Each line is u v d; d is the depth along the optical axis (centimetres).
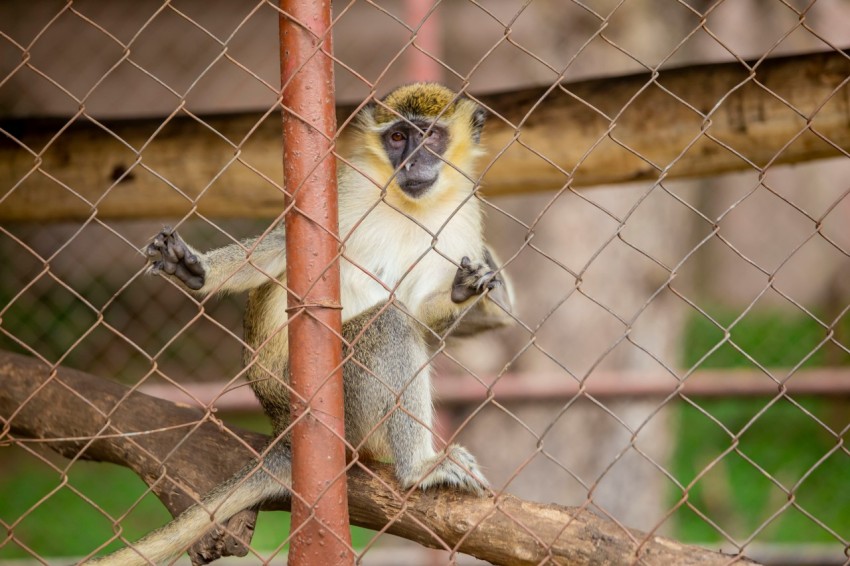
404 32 1514
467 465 591
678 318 1448
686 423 1669
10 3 1398
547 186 896
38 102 1434
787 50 1722
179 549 586
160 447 665
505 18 1450
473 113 779
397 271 747
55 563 1084
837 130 769
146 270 559
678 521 1478
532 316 1370
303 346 482
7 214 933
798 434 1622
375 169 754
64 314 1412
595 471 1344
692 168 838
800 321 1973
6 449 1562
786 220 2086
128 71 1469
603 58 1361
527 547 544
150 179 917
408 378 644
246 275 672
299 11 470
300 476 486
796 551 1137
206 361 1491
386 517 589
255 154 908
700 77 819
